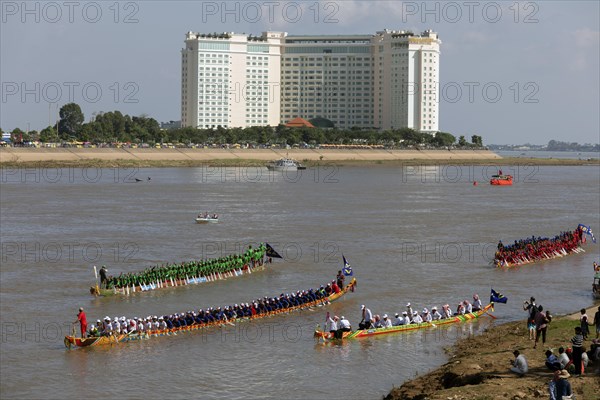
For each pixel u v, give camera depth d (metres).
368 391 68.12
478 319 92.06
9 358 76.88
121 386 69.56
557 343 72.56
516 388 59.56
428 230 168.25
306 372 73.00
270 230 165.50
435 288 108.62
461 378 65.06
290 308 95.56
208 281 113.12
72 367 74.44
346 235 158.62
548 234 164.38
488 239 155.75
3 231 160.88
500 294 96.56
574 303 100.00
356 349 79.94
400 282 112.19
